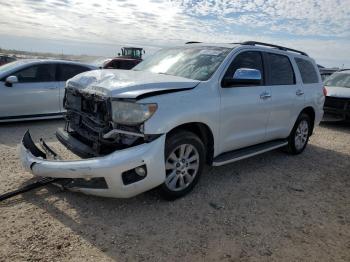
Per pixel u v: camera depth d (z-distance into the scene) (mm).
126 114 3439
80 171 3344
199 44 5230
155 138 3516
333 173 5629
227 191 4434
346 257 3180
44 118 7785
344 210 4191
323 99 6883
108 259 2857
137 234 3254
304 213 4012
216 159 4488
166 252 3020
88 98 3820
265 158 6145
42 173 3574
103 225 3361
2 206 3594
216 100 4211
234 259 3008
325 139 8375
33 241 3006
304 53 6648
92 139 3766
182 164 3945
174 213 3711
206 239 3273
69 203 3748
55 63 7938
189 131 3984
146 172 3461
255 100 4887
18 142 6117
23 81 7453
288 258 3090
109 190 3393
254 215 3840
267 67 5320
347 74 11070
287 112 5754
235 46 4902
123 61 20797
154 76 4148
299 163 6020
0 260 2711
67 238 3096
